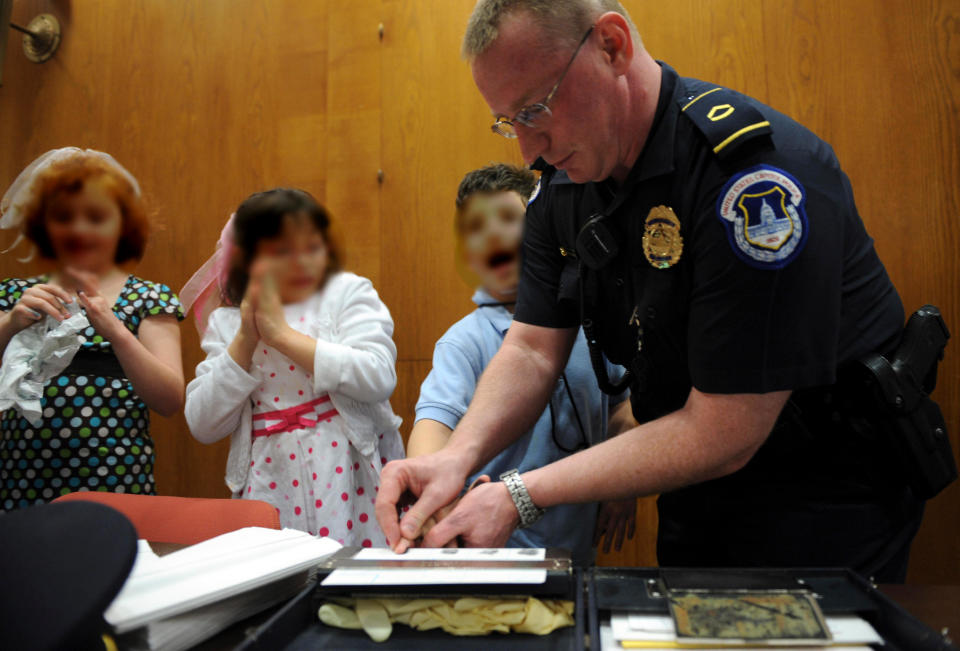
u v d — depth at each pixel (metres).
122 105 2.87
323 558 0.75
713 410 0.82
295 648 0.60
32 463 1.62
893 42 2.02
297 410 1.46
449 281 2.41
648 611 0.60
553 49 0.82
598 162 0.90
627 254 0.96
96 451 1.63
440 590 0.63
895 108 2.01
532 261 1.14
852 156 2.04
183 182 2.76
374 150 2.52
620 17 0.84
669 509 1.06
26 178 1.54
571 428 1.31
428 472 0.93
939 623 0.61
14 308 1.57
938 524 1.93
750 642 0.55
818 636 0.55
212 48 2.77
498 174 1.44
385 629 0.62
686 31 2.20
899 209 1.99
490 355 1.38
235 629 0.67
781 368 0.79
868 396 0.87
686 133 0.87
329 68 2.61
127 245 1.65
